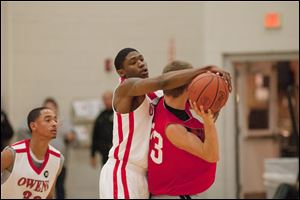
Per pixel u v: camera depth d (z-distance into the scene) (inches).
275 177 483.2
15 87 575.5
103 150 521.0
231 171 579.5
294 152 620.1
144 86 211.3
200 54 579.5
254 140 622.8
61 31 577.3
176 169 224.7
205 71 213.0
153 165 228.5
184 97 222.2
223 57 581.9
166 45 577.9
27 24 575.8
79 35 577.9
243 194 609.9
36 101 575.8
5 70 574.9
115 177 232.2
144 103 229.5
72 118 577.0
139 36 578.9
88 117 574.9
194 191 229.5
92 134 540.4
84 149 575.5
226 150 581.0
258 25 577.9
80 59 577.3
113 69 577.0
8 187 264.5
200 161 223.1
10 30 574.9
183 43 578.6
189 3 578.9
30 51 576.4
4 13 574.9
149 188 233.6
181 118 223.5
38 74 577.0
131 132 231.0
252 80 619.5
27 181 265.0
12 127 531.5
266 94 624.4
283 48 577.0
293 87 524.7
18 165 261.7
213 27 577.9
